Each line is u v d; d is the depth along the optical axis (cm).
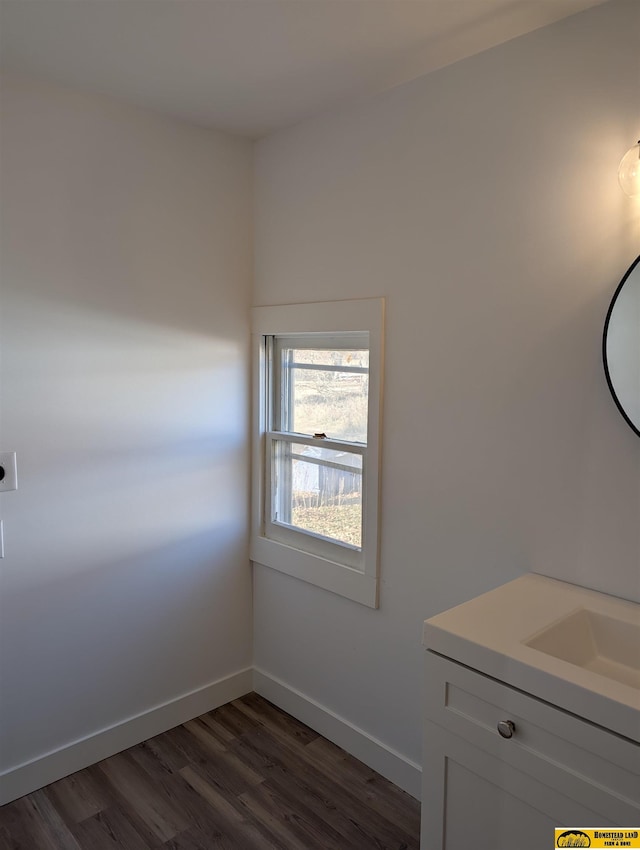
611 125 157
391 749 226
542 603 160
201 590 265
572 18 162
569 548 173
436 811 152
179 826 203
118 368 230
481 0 154
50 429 215
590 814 121
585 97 161
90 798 216
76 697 229
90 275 221
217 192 255
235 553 277
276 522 273
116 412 231
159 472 246
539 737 129
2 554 207
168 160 238
